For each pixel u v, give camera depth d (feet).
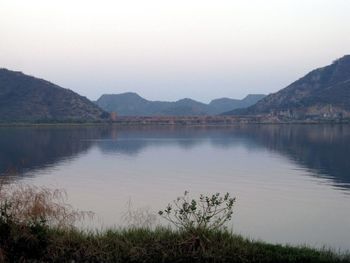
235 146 246.27
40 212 32.17
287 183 103.96
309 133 382.42
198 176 117.39
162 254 30.19
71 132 408.87
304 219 62.03
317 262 30.53
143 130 481.87
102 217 55.16
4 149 217.77
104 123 563.89
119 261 29.55
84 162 159.74
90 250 30.09
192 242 30.81
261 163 156.25
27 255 29.86
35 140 286.46
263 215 63.82
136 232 33.35
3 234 30.42
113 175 119.44
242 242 32.48
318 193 89.10
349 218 63.36
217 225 34.50
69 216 39.60
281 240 49.11
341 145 244.42
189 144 264.11
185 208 35.55
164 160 168.35
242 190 92.48
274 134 375.45
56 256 29.63
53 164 151.43
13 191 33.24
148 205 70.59
